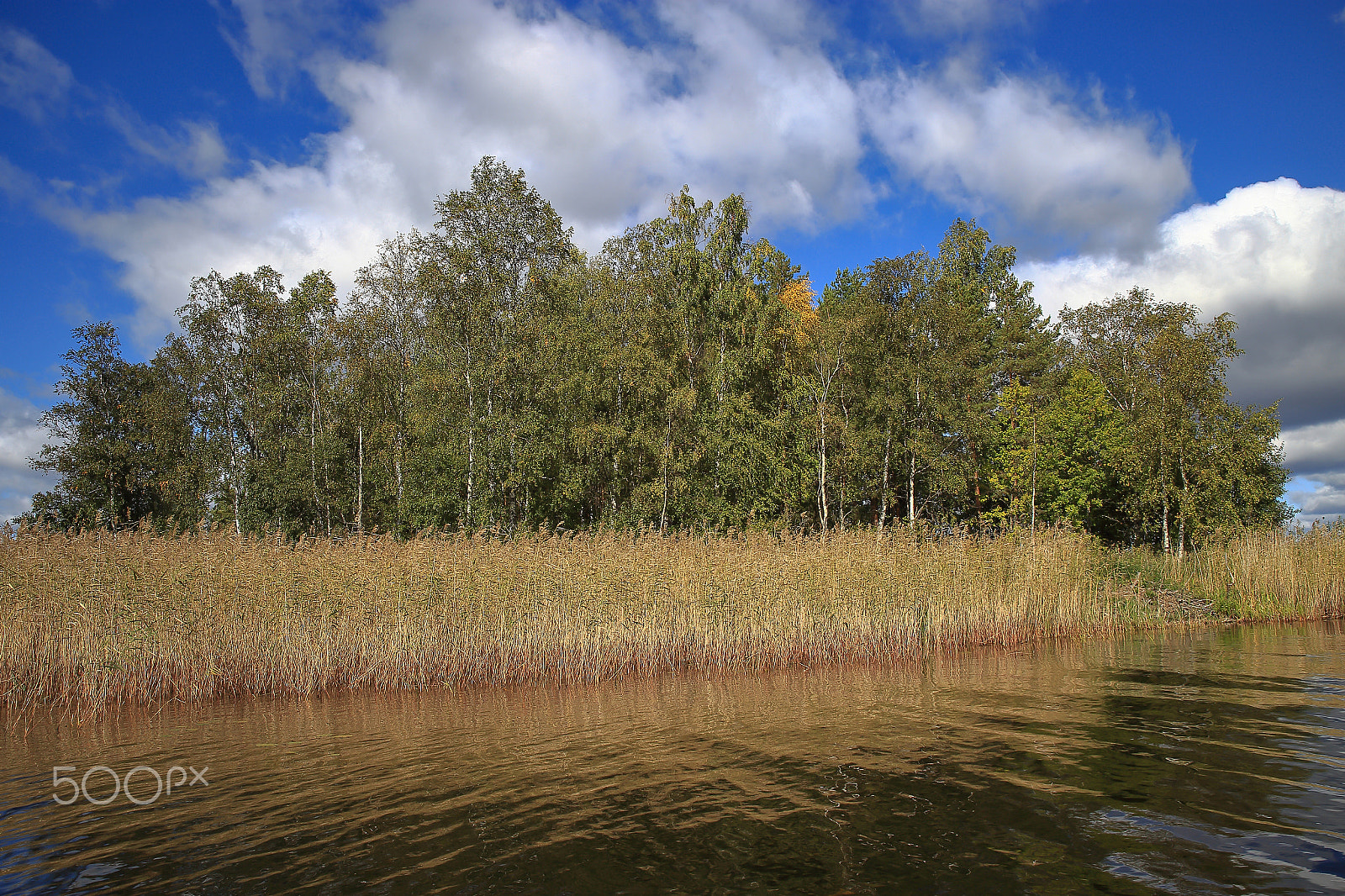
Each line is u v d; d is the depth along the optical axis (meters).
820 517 33.66
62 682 13.00
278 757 9.60
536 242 30.47
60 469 36.16
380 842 6.82
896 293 44.12
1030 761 8.70
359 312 35.19
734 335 33.19
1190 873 5.83
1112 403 41.22
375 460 34.31
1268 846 6.27
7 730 11.27
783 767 8.73
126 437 37.53
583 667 15.30
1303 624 21.31
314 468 33.88
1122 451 32.97
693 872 6.10
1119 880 5.74
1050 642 18.94
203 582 14.16
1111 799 7.42
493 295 29.00
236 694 13.88
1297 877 5.72
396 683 14.39
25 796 8.23
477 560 15.99
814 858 6.29
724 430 30.72
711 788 8.08
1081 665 15.15
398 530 30.61
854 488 33.81
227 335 36.16
